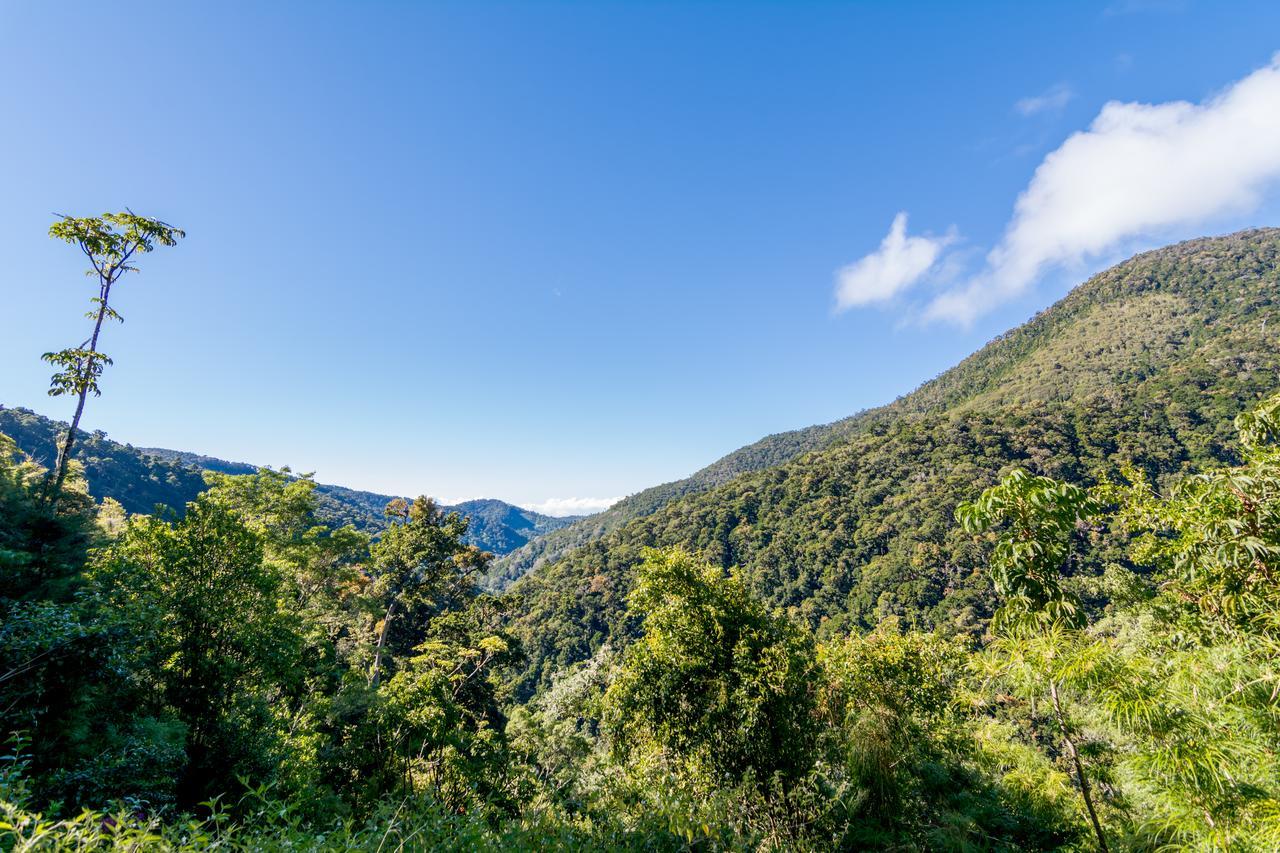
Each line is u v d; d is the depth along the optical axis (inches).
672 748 309.3
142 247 479.5
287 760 385.4
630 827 143.3
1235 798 114.7
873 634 394.9
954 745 279.7
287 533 806.5
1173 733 123.9
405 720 465.4
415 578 1012.5
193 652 389.1
